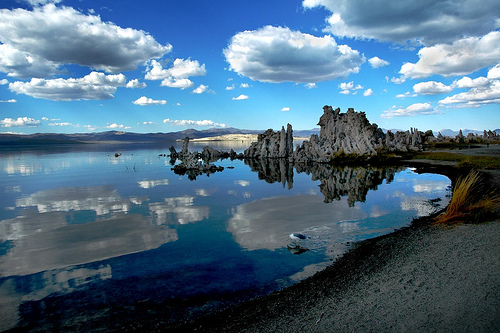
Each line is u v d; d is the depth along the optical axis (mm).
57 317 8945
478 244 11977
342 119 72812
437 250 11938
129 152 128875
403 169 46125
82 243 15695
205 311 8953
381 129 88375
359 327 7391
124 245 15242
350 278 10375
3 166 64312
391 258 11758
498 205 16797
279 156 82688
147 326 8328
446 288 8758
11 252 14555
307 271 11336
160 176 45938
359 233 15750
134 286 10773
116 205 25125
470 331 6664
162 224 19047
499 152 62688
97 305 9547
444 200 23562
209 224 18781
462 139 113438
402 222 17500
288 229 17047
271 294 9734
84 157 94812
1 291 10656
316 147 70250
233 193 30312
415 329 7012
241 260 12766
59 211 23250
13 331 8320
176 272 11836
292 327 7738
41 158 90500
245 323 8156
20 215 22078
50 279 11562
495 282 8680
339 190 30609
